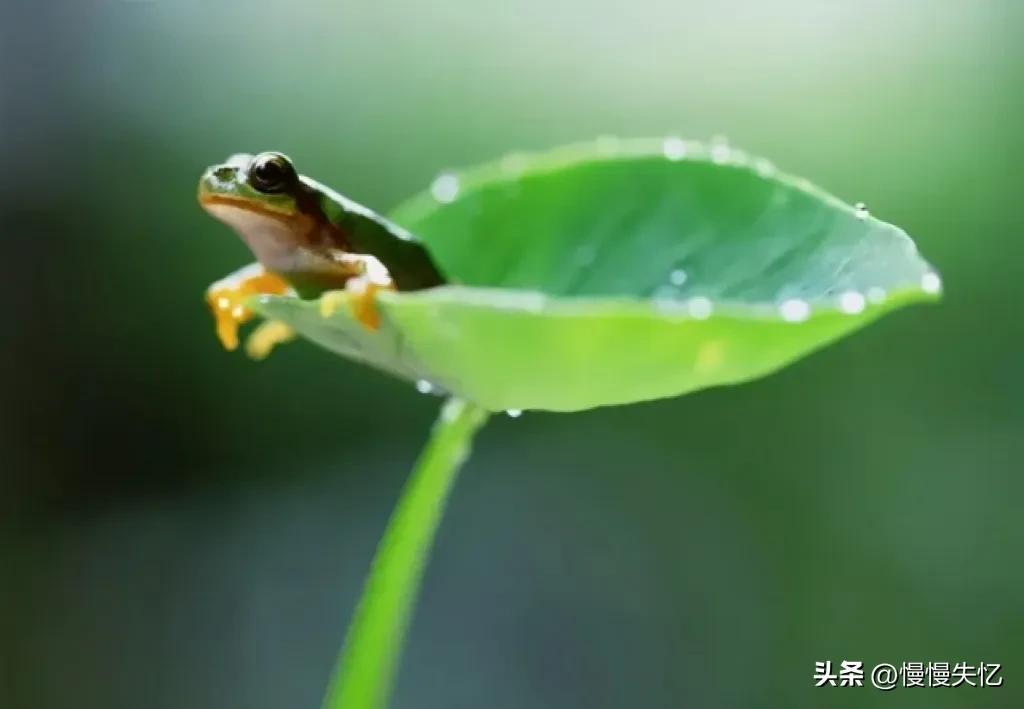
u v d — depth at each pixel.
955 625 0.49
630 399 0.35
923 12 0.50
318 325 0.36
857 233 0.36
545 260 0.38
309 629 0.49
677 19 0.52
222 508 0.50
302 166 0.52
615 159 0.38
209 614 0.49
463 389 0.36
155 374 0.50
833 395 0.50
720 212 0.37
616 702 0.48
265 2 0.51
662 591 0.49
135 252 0.50
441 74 0.53
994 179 0.50
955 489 0.49
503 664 0.49
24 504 0.49
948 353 0.50
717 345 0.35
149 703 0.48
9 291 0.49
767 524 0.50
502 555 0.50
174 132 0.51
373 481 0.50
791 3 0.51
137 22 0.50
